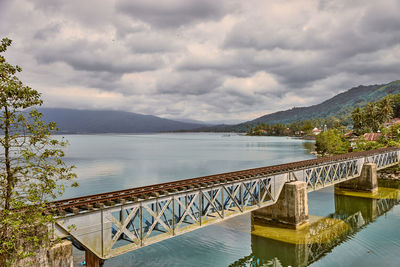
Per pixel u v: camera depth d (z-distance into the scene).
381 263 27.25
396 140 106.25
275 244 31.70
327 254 29.38
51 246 16.14
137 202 21.16
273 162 115.50
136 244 21.31
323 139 121.50
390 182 69.00
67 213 18.58
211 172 90.88
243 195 31.66
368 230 36.25
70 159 133.00
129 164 113.00
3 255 14.02
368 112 159.75
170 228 23.52
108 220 19.64
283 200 36.41
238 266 26.77
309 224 38.41
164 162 119.44
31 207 14.70
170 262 27.19
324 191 60.81
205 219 27.23
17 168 14.14
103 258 19.36
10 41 14.12
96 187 67.88
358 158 57.72
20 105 13.85
